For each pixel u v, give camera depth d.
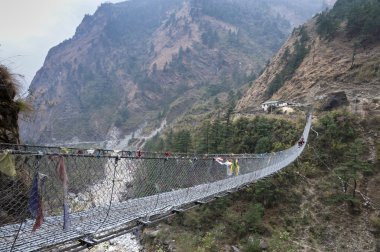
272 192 26.86
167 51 182.75
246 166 14.62
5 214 4.61
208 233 24.78
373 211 24.88
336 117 34.19
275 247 22.89
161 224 27.95
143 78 162.75
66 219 4.46
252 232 24.58
